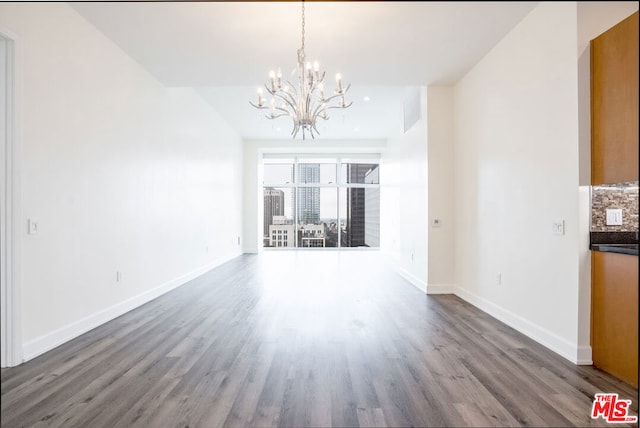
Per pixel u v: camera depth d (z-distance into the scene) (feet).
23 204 8.98
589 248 8.77
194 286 18.26
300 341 10.42
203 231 22.15
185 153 19.31
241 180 32.40
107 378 8.06
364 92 20.66
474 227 14.46
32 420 6.44
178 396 7.28
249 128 29.07
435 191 16.60
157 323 12.14
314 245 36.22
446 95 16.56
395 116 25.40
